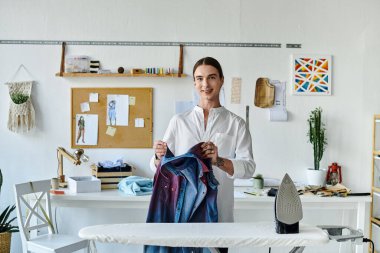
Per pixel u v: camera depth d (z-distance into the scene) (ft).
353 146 12.92
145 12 12.67
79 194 11.03
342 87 12.89
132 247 13.08
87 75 12.37
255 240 6.34
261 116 12.81
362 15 12.84
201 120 8.21
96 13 12.63
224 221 8.05
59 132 12.70
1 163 12.70
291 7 12.77
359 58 12.86
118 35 12.67
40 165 12.74
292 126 12.84
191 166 7.54
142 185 11.37
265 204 11.10
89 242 10.43
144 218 12.98
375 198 12.50
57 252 9.73
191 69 12.73
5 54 12.62
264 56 12.79
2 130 12.67
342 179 12.92
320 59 12.80
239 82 12.76
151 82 12.71
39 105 12.68
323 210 12.98
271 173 12.85
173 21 12.69
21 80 12.65
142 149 12.79
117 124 12.71
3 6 12.59
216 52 12.75
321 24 12.82
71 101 12.62
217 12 12.72
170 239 6.32
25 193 10.38
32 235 11.69
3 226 11.81
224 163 7.45
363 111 12.91
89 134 12.71
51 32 12.62
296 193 6.64
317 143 12.49
